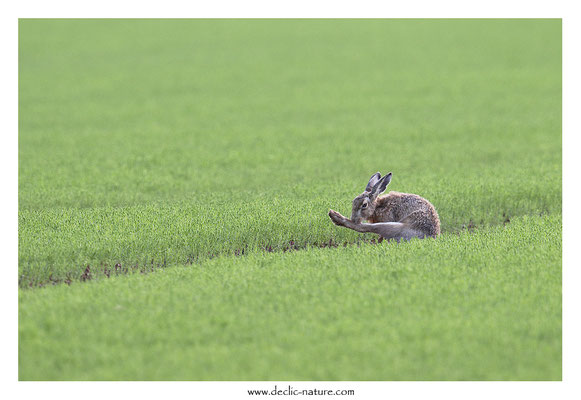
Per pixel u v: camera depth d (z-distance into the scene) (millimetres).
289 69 81312
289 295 20609
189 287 21578
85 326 19219
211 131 53938
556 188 33344
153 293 21078
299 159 44156
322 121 57875
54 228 27703
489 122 56156
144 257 25266
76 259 24703
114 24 108062
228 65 83625
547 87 69750
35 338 18734
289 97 68188
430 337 18391
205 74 79125
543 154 44219
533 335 18500
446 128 54062
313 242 27703
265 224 27656
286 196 32938
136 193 35156
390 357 17625
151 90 71688
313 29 104312
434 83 73062
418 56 86562
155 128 55156
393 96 67750
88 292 21469
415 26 105438
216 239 26703
